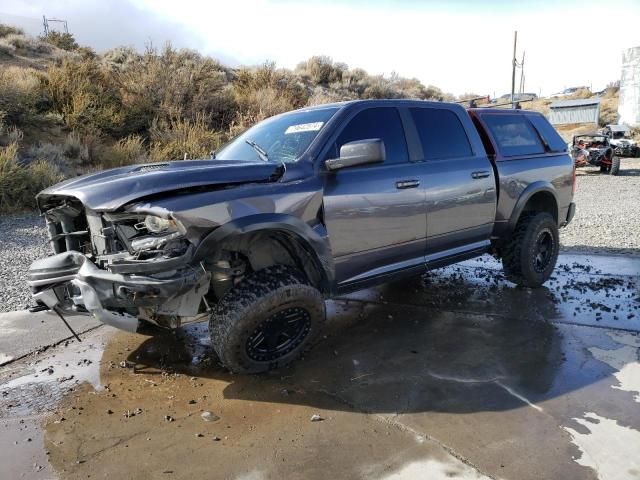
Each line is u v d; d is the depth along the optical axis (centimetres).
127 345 439
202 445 291
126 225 336
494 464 266
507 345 414
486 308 505
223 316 338
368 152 356
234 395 348
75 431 308
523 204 541
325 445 288
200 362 402
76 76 1590
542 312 488
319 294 367
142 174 339
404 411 320
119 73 1825
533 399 329
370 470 265
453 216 472
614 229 880
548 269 568
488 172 505
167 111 1653
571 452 274
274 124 460
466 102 591
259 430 304
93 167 1284
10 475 268
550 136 609
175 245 314
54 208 395
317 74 2750
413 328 457
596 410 314
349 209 390
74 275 335
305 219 365
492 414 313
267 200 347
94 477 265
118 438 300
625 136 2633
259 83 2128
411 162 444
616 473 257
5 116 1328
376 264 424
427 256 468
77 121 1449
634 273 612
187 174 336
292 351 373
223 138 1575
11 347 435
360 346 422
